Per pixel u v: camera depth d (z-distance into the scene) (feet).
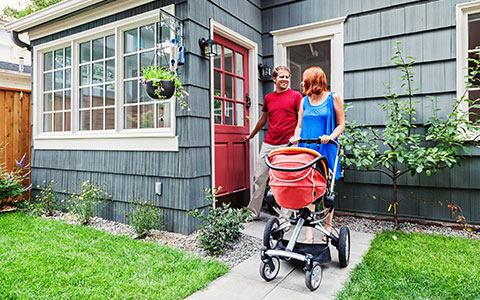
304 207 6.97
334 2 12.80
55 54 15.01
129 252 8.29
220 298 6.12
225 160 12.10
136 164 11.34
